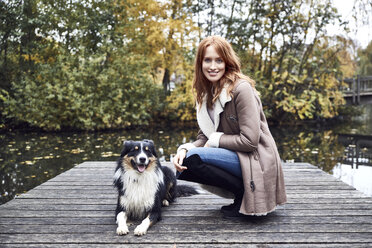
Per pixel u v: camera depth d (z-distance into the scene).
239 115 2.35
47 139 9.56
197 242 2.19
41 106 11.07
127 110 12.55
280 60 13.86
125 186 2.50
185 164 2.43
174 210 2.88
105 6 13.28
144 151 2.53
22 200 3.21
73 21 13.20
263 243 2.17
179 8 14.21
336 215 2.71
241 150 2.36
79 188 3.67
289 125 15.03
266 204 2.33
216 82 2.50
